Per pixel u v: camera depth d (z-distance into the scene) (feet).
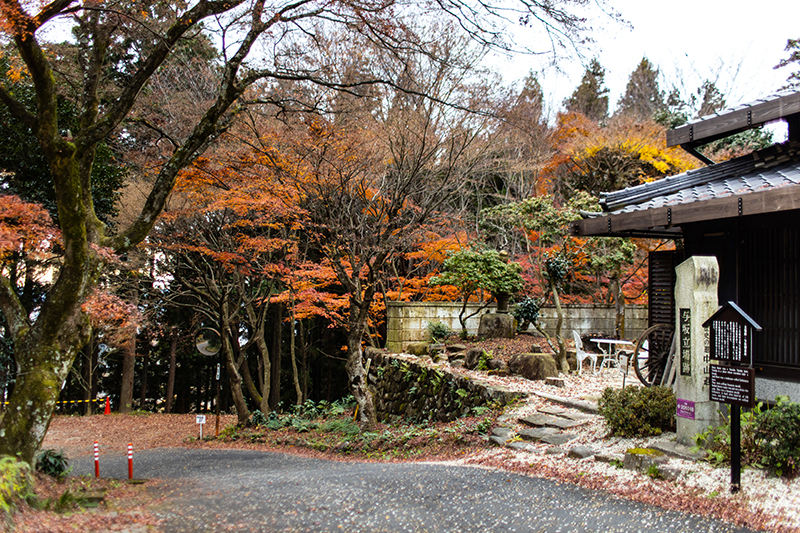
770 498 13.15
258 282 59.77
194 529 14.73
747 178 21.36
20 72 25.75
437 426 31.58
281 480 21.81
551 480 17.61
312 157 31.01
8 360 39.14
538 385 31.99
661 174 60.18
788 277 19.33
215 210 39.86
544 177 65.05
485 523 14.07
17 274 47.19
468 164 36.50
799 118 22.62
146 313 47.14
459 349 41.14
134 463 34.27
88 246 22.09
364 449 30.60
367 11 23.03
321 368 88.22
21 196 35.09
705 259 17.58
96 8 20.43
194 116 35.86
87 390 63.67
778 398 15.05
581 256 44.45
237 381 46.98
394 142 32.40
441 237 53.06
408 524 14.39
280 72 26.81
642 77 79.51
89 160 23.31
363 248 33.17
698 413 17.12
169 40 22.29
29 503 15.64
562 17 21.43
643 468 16.60
